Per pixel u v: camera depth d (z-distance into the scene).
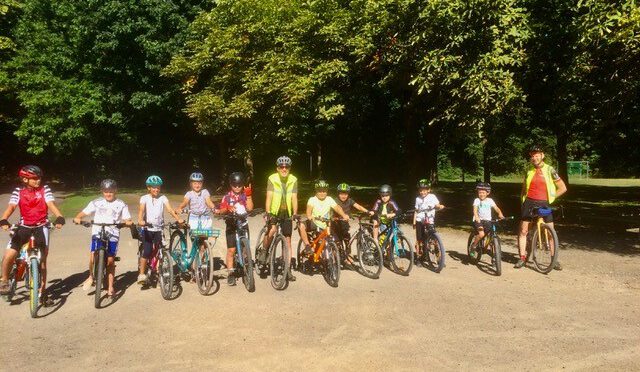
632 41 8.61
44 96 21.19
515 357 4.51
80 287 7.09
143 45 18.84
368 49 12.23
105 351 4.70
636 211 16.52
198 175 6.97
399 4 10.91
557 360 4.44
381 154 37.22
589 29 8.93
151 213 6.88
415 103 13.73
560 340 4.92
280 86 13.44
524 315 5.69
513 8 10.70
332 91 14.35
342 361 4.43
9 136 28.30
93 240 6.41
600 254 9.14
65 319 5.67
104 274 6.83
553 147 43.31
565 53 12.26
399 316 5.65
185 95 19.80
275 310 5.90
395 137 33.66
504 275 7.63
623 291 6.70
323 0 13.86
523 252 8.13
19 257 6.13
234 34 14.71
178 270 7.24
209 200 7.00
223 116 15.02
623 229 12.18
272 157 35.41
